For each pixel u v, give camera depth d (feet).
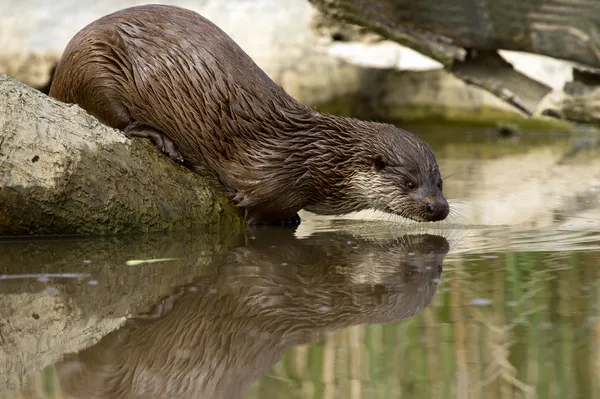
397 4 88.33
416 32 90.68
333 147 68.59
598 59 84.43
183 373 33.50
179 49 67.21
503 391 30.42
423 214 67.92
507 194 85.10
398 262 54.49
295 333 38.52
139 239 62.95
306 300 44.62
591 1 80.38
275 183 67.56
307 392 30.99
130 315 41.88
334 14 91.91
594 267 50.26
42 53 146.30
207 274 51.29
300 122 68.64
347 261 55.21
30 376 33.27
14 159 60.29
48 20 148.66
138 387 32.24
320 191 69.21
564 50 85.20
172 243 61.82
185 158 69.46
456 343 35.96
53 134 61.62
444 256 55.98
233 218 69.00
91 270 52.21
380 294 45.39
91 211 62.69
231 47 68.64
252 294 45.91
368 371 32.91
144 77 67.36
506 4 83.46
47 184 60.90
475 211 75.87
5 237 61.93
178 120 67.46
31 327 39.96
